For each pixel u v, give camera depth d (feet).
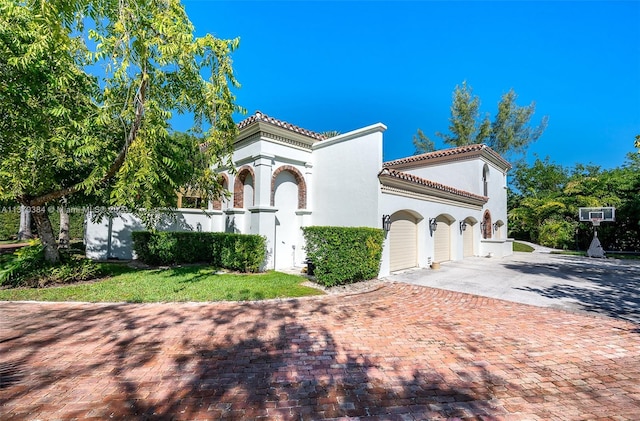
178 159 29.45
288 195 44.24
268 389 11.44
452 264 50.72
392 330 18.47
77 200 31.81
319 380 12.21
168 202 32.30
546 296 28.22
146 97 22.13
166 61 21.06
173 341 16.12
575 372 13.23
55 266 30.48
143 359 13.89
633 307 24.40
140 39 20.12
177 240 44.09
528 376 12.79
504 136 109.70
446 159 67.26
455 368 13.46
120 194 21.24
